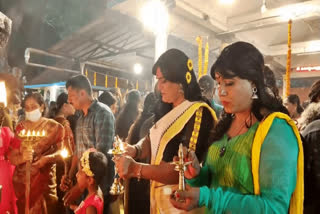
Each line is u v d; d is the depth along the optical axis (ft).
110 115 8.12
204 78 8.98
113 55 31.71
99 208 6.69
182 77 5.06
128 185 7.05
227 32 22.91
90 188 6.86
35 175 8.99
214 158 3.48
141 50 31.50
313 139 4.50
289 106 12.32
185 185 2.87
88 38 27.78
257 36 26.58
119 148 4.41
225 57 3.00
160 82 5.16
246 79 2.97
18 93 9.57
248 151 3.01
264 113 3.04
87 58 31.68
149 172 4.35
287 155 2.74
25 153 6.63
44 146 9.25
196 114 4.91
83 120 8.37
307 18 19.94
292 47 27.48
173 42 27.50
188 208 2.72
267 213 2.54
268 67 3.70
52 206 9.57
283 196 2.61
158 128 5.12
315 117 5.76
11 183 8.11
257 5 20.68
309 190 4.16
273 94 3.20
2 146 7.73
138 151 5.21
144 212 6.86
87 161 6.77
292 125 2.95
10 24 9.70
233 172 3.09
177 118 4.96
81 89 8.15
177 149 4.91
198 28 21.95
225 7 21.20
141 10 19.65
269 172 2.72
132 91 10.69
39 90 27.76
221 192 2.79
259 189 2.85
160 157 4.91
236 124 3.43
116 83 32.48
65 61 30.78
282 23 20.22
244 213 2.62
